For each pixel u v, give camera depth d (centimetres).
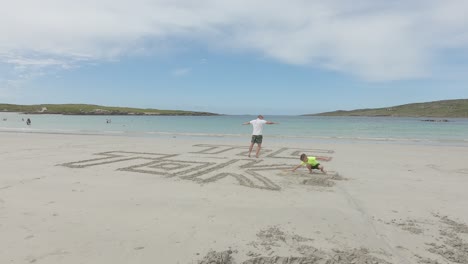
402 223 520
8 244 414
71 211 554
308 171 981
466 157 1323
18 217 518
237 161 1172
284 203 621
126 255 388
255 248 413
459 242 444
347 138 2508
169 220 514
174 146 1678
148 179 834
